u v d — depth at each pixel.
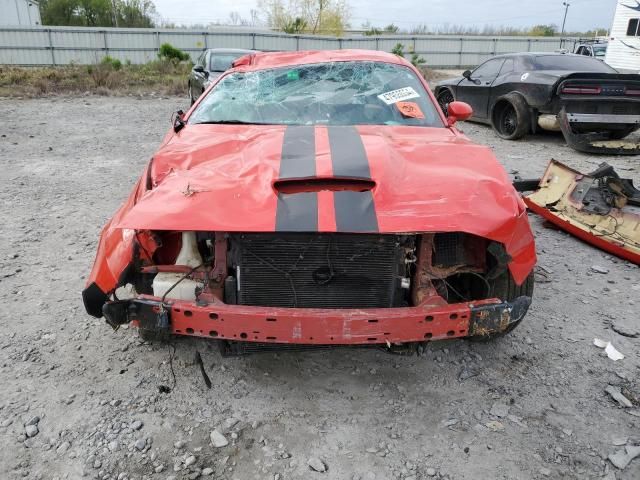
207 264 2.56
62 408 2.58
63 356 2.99
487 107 9.79
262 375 2.87
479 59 34.41
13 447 2.34
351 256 2.41
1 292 3.69
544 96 8.36
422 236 2.52
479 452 2.34
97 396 2.67
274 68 4.05
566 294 3.79
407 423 2.53
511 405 2.64
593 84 8.02
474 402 2.67
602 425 2.50
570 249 4.62
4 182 6.46
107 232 2.58
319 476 2.21
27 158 7.74
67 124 10.66
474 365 2.96
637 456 2.30
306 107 3.64
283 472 2.23
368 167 2.54
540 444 2.38
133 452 2.32
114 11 48.81
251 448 2.36
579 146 8.07
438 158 2.83
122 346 3.09
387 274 2.46
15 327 3.26
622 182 4.60
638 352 3.08
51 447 2.34
